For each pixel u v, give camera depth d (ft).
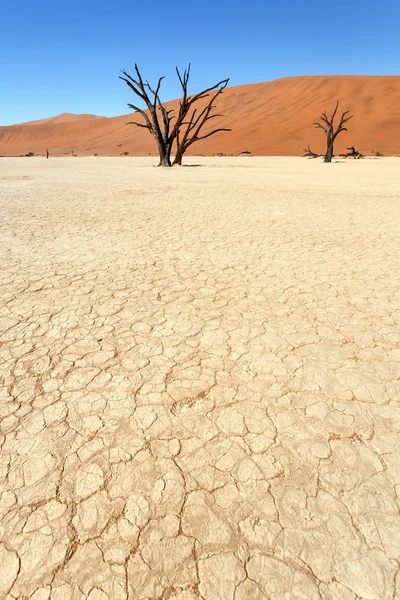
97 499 5.22
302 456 5.92
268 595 4.09
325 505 5.10
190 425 6.61
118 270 14.87
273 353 8.82
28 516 4.99
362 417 6.74
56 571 4.36
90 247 18.17
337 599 4.05
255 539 4.67
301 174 60.08
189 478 5.54
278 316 10.75
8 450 6.07
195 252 17.26
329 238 19.52
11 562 4.46
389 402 7.11
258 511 5.03
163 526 4.84
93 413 6.90
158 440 6.27
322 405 7.06
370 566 4.37
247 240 19.30
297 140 164.14
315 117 181.78
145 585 4.20
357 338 9.44
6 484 5.46
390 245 18.01
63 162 116.57
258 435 6.36
